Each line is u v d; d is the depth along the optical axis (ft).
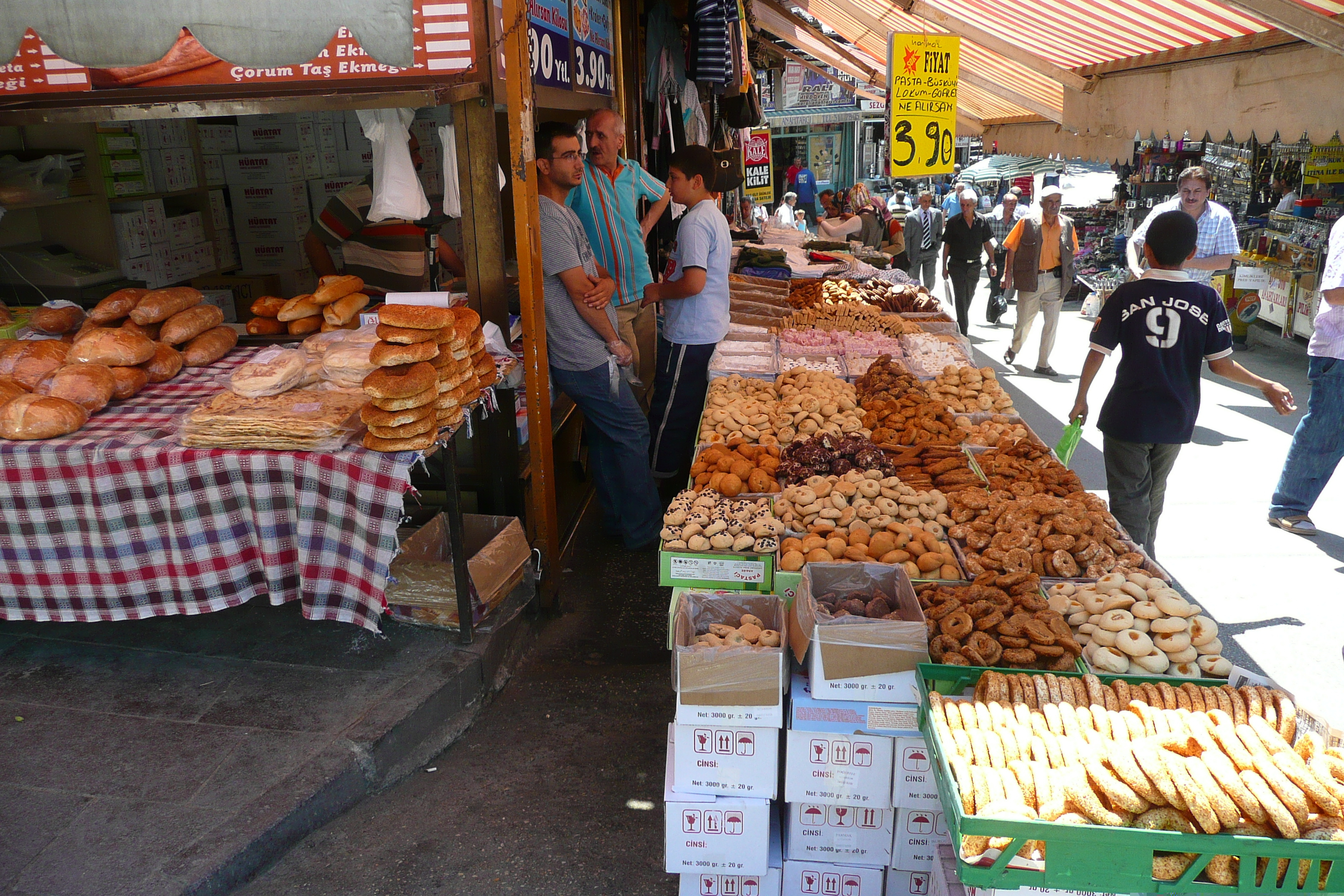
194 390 12.16
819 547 9.79
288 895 8.61
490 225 13.09
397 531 12.91
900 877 8.03
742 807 7.83
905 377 16.34
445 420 10.72
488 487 14.42
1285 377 31.07
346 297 13.64
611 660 13.12
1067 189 85.87
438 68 12.30
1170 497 19.72
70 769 9.70
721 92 25.75
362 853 9.19
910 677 7.61
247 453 10.14
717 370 17.35
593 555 16.66
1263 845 5.79
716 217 17.31
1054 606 8.78
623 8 23.56
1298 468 17.54
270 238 21.57
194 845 8.63
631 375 15.89
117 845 8.63
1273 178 39.24
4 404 10.78
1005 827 5.98
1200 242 21.42
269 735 10.24
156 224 19.06
